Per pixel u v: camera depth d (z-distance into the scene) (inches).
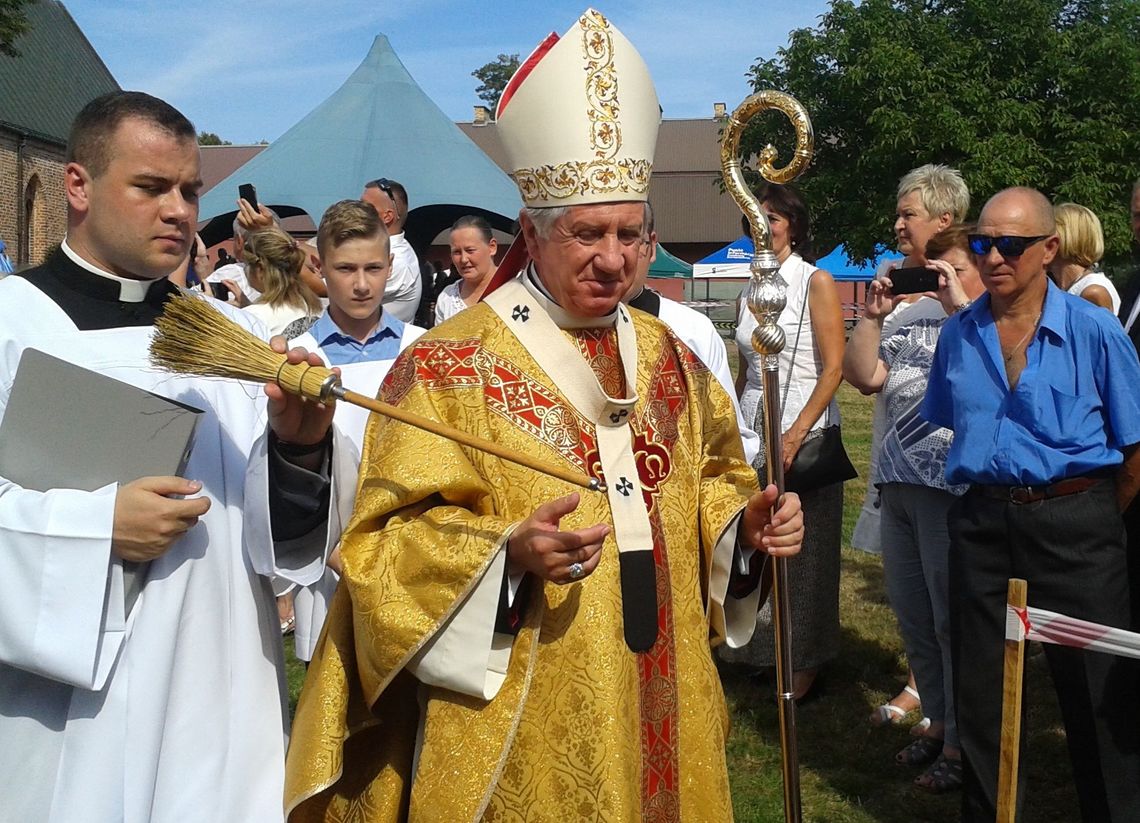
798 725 191.6
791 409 185.9
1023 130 869.8
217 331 86.7
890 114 848.9
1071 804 164.6
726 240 1945.1
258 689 94.9
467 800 84.4
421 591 84.5
